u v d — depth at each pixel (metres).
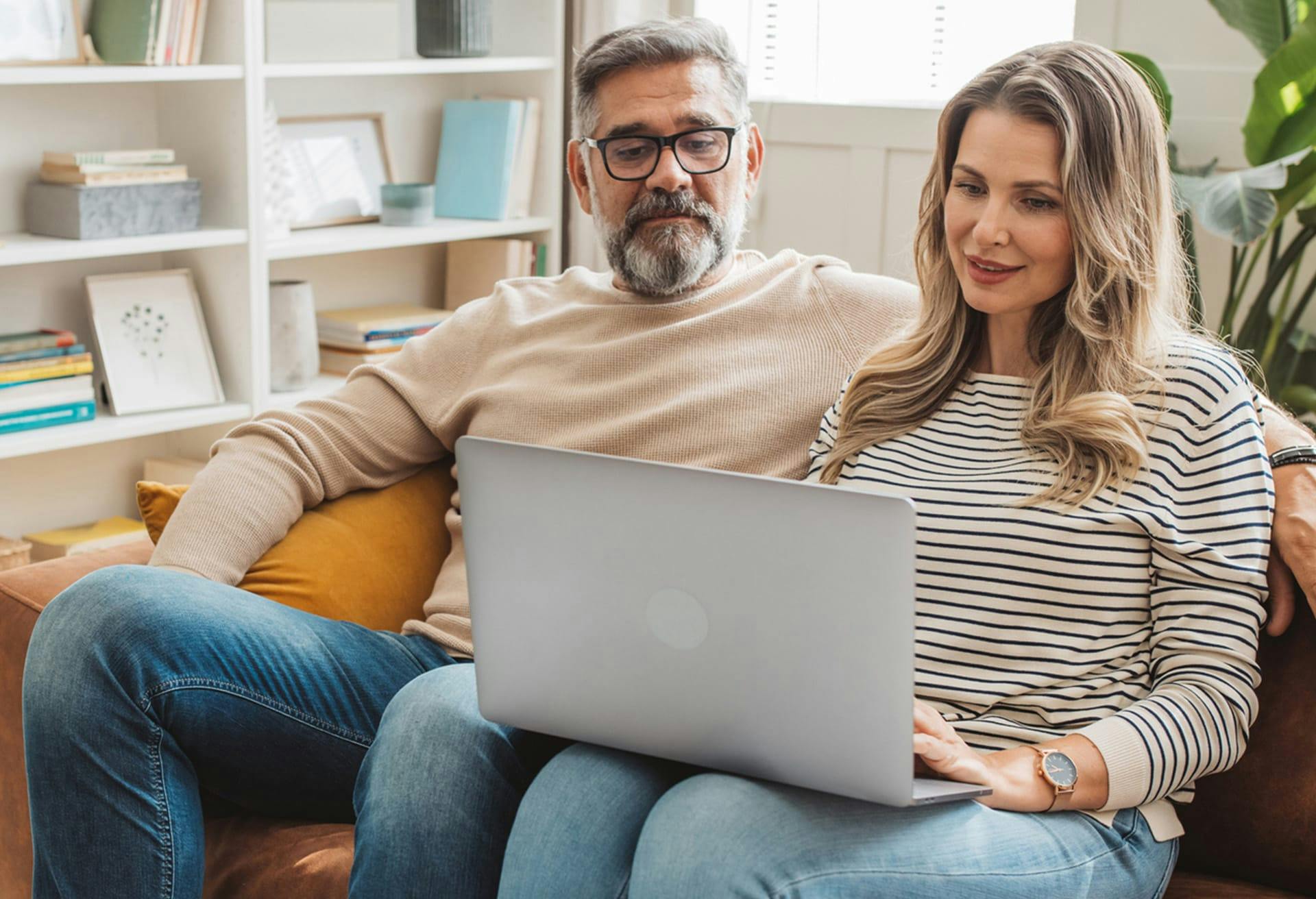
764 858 1.12
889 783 1.13
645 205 1.83
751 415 1.73
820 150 3.36
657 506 1.15
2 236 2.76
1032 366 1.48
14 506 2.94
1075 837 1.24
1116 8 2.88
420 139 3.55
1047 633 1.35
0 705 1.71
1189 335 1.45
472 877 1.30
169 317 2.95
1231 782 1.40
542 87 3.44
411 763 1.32
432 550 1.90
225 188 2.93
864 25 3.28
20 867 1.74
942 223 1.53
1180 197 2.46
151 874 1.41
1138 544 1.34
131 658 1.41
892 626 1.09
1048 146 1.39
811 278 1.85
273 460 1.83
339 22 3.06
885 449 1.54
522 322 1.94
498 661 1.29
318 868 1.46
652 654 1.20
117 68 2.65
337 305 3.43
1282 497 1.37
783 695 1.15
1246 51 2.77
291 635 1.56
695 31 1.84
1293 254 2.58
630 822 1.24
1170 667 1.31
